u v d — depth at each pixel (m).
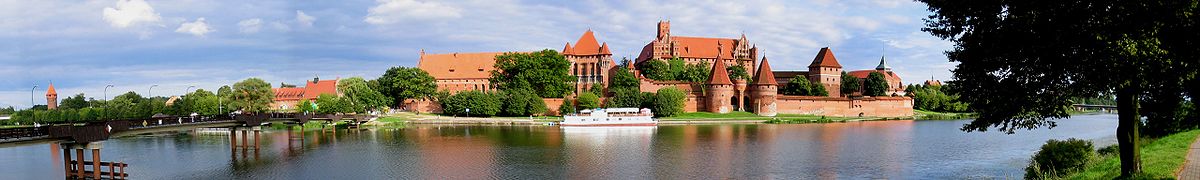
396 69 178.75
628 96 154.38
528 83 161.25
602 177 58.59
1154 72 25.72
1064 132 108.38
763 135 102.06
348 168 65.25
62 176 62.34
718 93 162.62
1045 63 28.14
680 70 196.62
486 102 151.50
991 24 29.02
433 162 69.06
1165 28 25.98
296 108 173.75
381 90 176.00
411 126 130.12
